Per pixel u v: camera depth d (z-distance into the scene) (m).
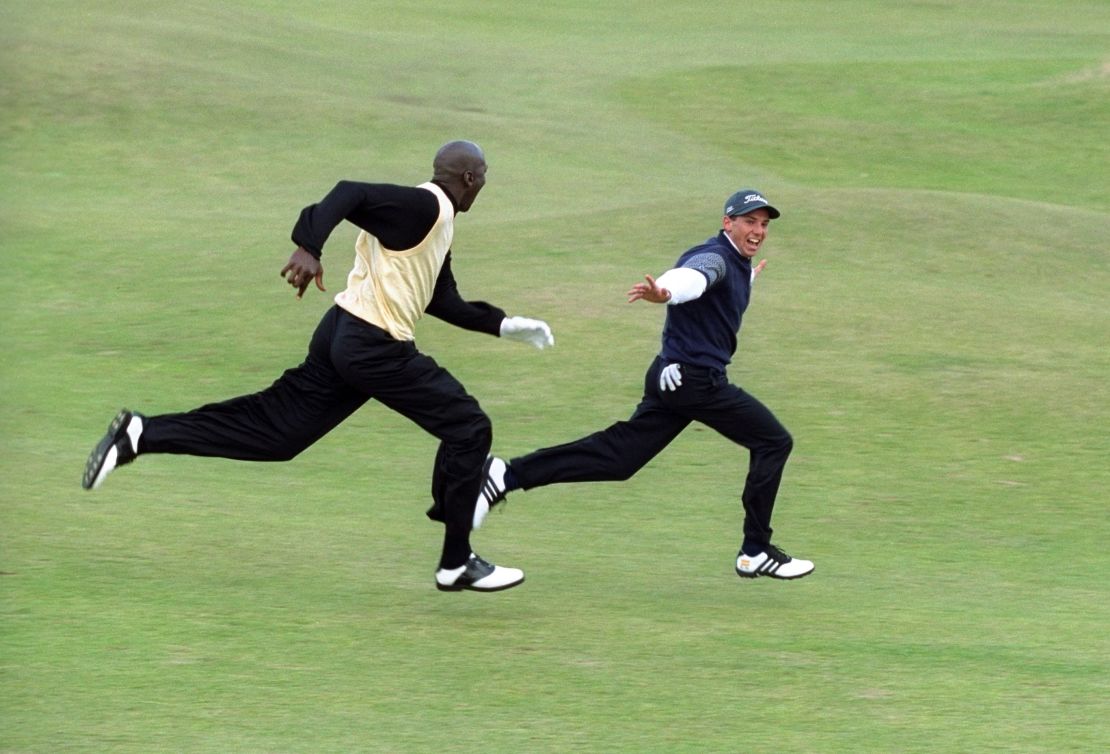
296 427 22.11
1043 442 37.66
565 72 120.94
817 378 42.69
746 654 21.11
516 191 78.06
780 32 146.38
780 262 56.81
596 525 30.64
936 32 146.38
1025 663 21.19
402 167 84.12
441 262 21.88
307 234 20.14
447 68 119.56
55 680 18.48
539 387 42.06
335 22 143.62
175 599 22.31
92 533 26.30
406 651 20.45
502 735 17.38
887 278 55.28
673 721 18.08
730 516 31.72
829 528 30.94
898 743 17.58
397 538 28.27
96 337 46.78
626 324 47.84
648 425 24.73
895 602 25.16
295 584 23.81
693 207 63.88
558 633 21.78
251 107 92.06
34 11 113.56
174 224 66.94
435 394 21.69
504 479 24.33
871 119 108.88
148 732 16.94
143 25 113.19
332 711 17.91
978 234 61.62
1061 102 111.00
